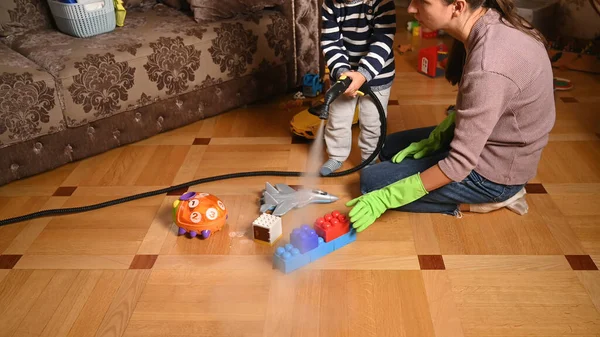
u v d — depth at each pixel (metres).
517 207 1.57
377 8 1.56
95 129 1.91
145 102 1.97
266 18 2.19
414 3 1.32
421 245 1.46
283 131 2.09
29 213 1.66
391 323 1.23
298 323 1.24
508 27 1.27
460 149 1.30
